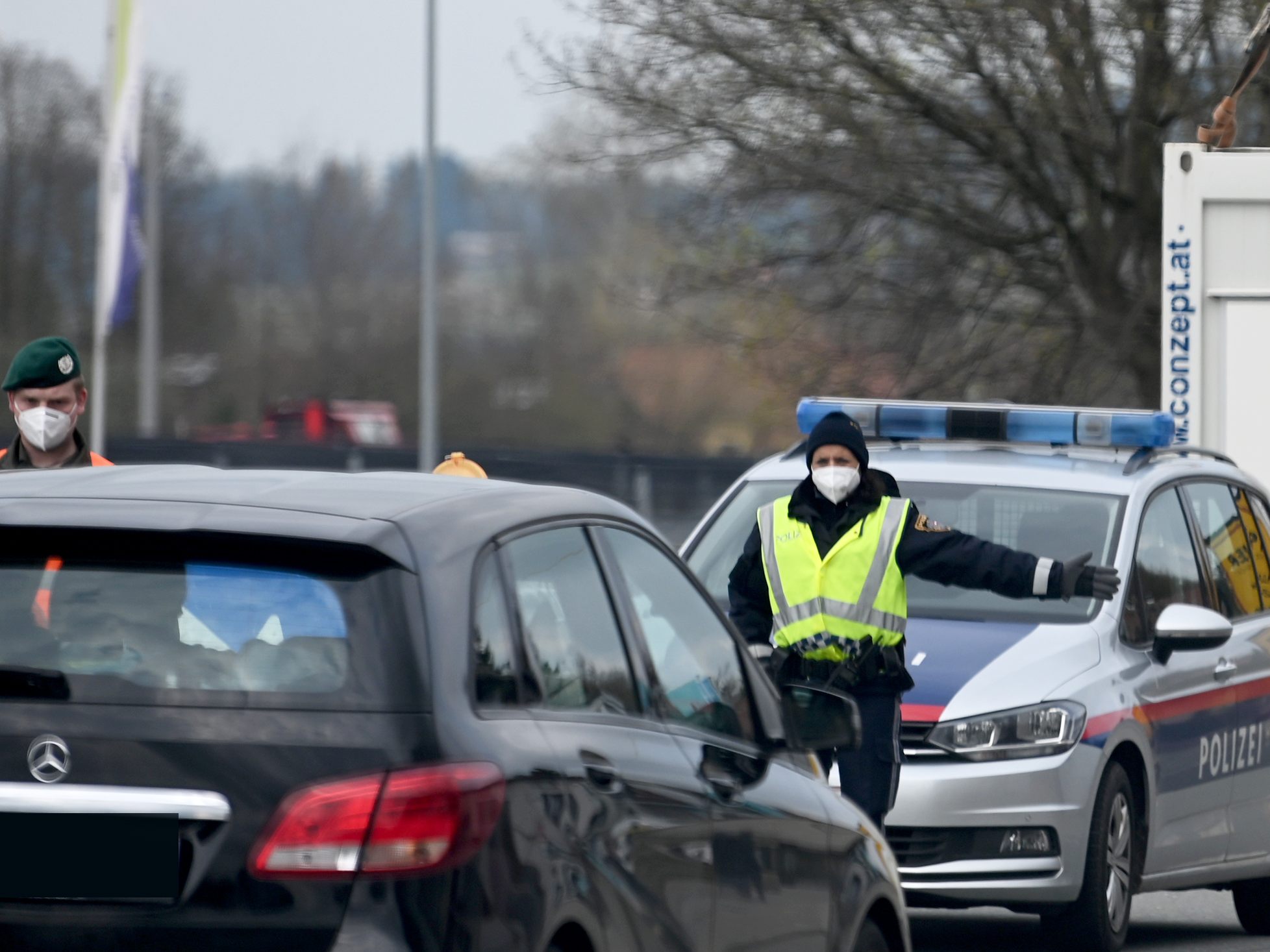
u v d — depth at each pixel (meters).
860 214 68.69
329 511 14.51
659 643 17.19
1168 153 48.03
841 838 19.19
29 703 13.60
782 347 73.25
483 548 14.81
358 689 13.50
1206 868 32.25
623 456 85.44
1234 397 47.94
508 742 13.93
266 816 13.16
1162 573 32.59
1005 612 31.11
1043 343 72.12
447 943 13.03
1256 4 62.28
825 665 26.53
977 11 63.03
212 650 13.75
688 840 15.97
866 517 26.75
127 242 85.44
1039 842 28.00
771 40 65.62
